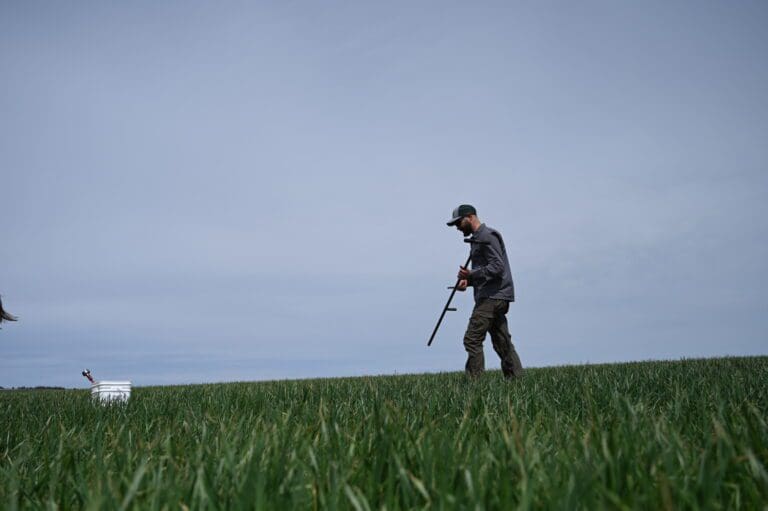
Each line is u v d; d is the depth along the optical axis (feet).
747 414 7.70
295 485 5.79
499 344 24.95
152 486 5.93
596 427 7.66
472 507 4.85
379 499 5.52
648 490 4.94
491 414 10.58
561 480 5.52
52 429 11.32
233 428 9.66
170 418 13.30
